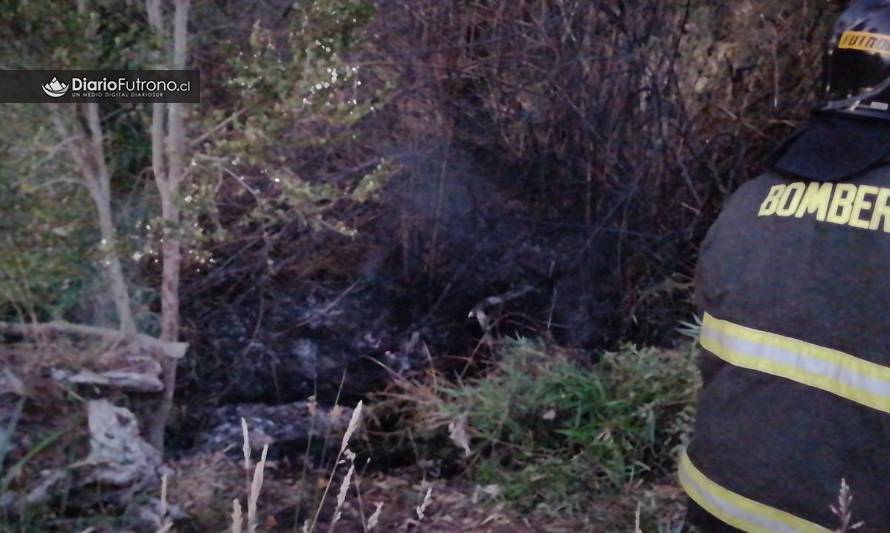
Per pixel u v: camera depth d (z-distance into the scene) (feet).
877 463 5.54
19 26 9.47
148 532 9.59
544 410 12.57
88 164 10.14
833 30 6.26
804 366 5.69
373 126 15.24
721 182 16.17
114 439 9.79
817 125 6.18
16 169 9.73
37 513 9.22
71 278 10.56
